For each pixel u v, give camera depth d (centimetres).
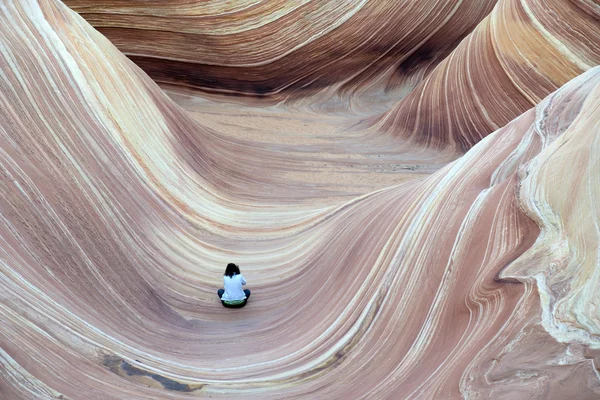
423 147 1212
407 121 1278
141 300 589
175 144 860
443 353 411
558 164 452
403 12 1459
